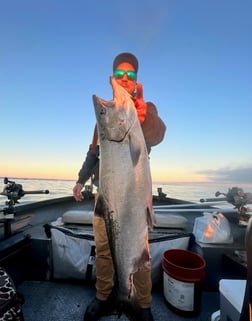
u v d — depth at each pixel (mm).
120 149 1348
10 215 2590
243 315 1012
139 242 1347
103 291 1854
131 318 1386
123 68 1665
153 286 2408
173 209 3219
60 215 3916
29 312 2021
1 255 2096
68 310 2059
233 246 2379
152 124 1605
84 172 1921
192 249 2553
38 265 2523
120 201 1353
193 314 1984
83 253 2420
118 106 1355
